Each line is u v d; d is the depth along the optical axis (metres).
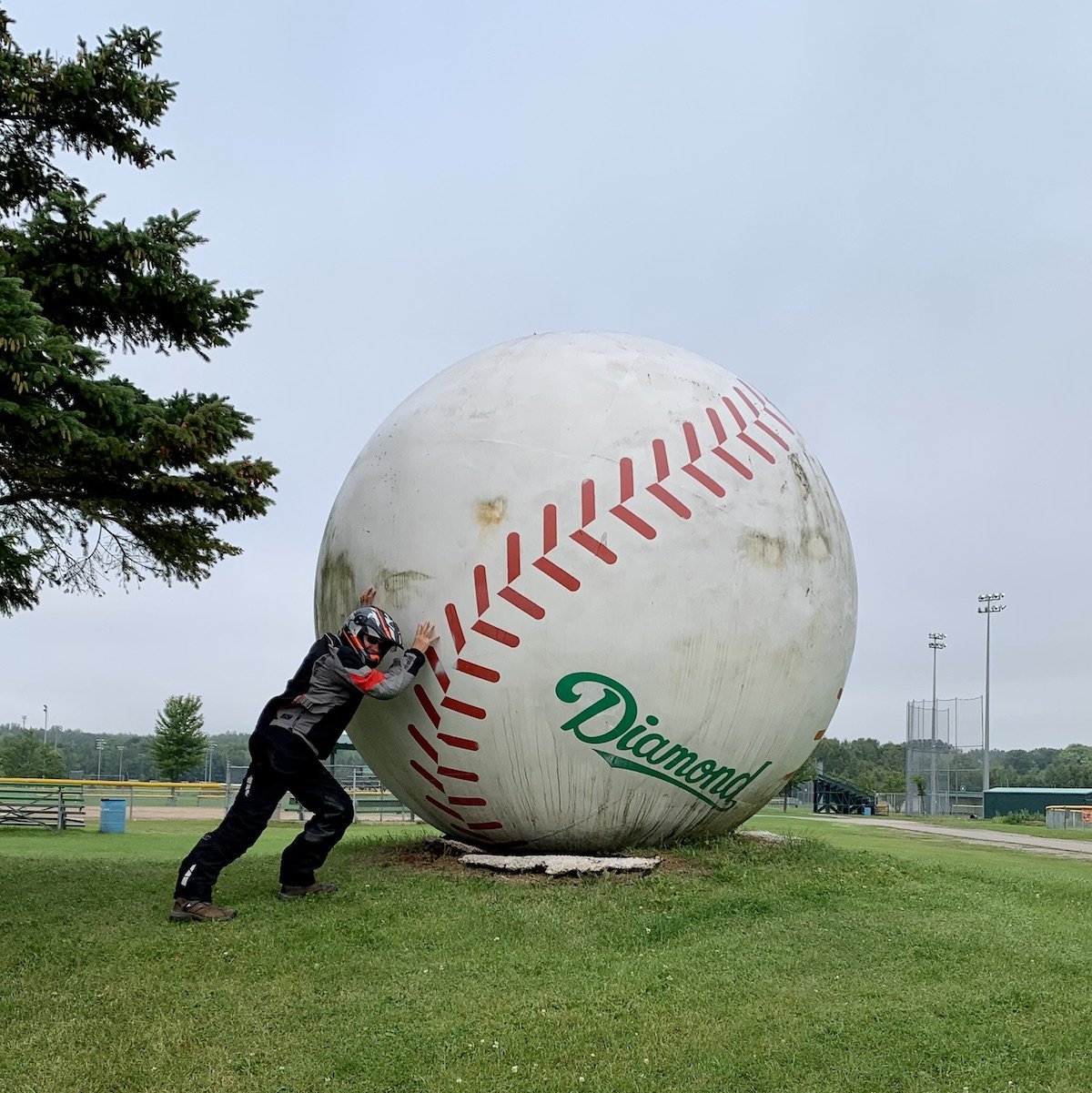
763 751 7.68
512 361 7.89
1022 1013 5.17
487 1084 4.34
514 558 6.98
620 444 7.22
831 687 8.11
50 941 6.01
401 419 8.12
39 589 10.34
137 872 8.55
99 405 7.87
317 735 6.75
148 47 9.20
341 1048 4.65
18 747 60.88
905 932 6.43
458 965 5.65
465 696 7.07
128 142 9.34
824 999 5.25
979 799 40.53
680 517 7.12
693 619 7.06
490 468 7.23
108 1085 4.32
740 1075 4.45
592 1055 4.60
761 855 8.22
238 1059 4.54
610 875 7.35
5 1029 4.81
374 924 6.32
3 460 8.43
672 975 5.55
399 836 10.02
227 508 8.84
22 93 8.61
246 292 9.59
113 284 9.13
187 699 46.12
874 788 65.56
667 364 7.91
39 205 9.19
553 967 5.65
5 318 6.95
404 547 7.36
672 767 7.35
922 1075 4.48
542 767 7.17
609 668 6.93
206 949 5.84
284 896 6.98
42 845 13.46
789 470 7.91
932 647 54.72
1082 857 16.00
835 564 8.09
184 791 32.88
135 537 9.58
